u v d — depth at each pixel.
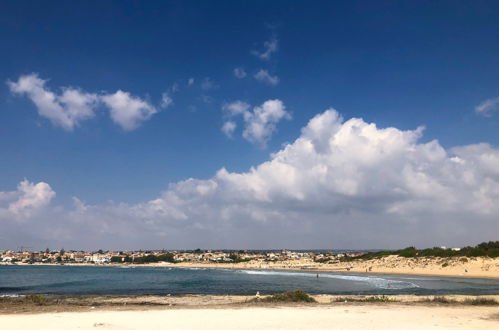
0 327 22.80
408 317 27.58
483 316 28.41
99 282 95.38
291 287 75.06
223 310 32.12
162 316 28.12
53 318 26.58
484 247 131.62
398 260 144.00
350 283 85.19
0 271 188.25
